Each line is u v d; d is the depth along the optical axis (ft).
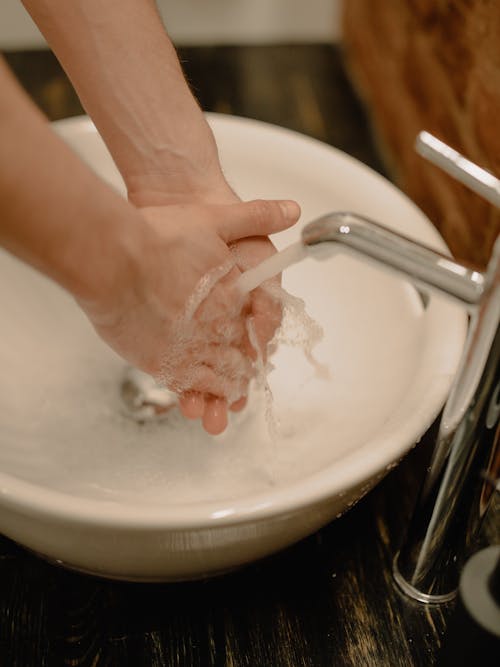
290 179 3.98
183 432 3.63
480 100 3.84
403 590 3.32
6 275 3.84
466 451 2.95
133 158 3.59
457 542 3.16
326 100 5.24
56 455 3.51
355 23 5.38
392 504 3.58
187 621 3.25
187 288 3.18
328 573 3.37
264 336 3.55
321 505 2.91
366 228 2.61
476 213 3.90
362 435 3.34
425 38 4.33
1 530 3.10
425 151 2.61
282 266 3.07
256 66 5.46
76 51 3.44
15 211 2.55
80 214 2.64
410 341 3.47
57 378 3.75
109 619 3.24
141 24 3.48
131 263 2.84
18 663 3.13
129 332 3.11
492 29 3.71
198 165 3.59
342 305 3.84
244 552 3.01
